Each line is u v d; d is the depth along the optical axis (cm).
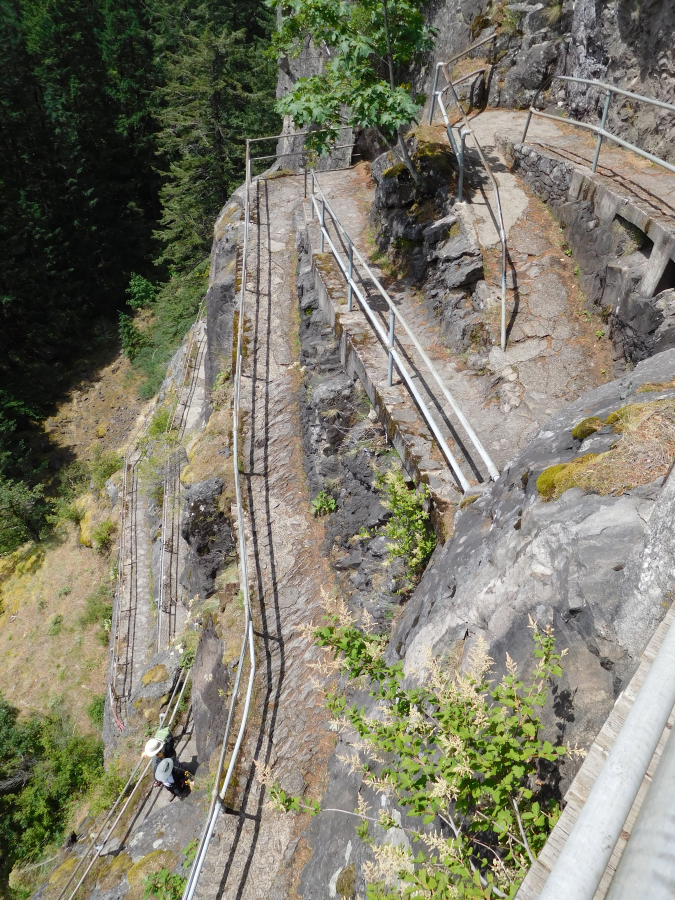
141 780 967
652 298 604
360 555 673
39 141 3134
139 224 3578
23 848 1252
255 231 1256
